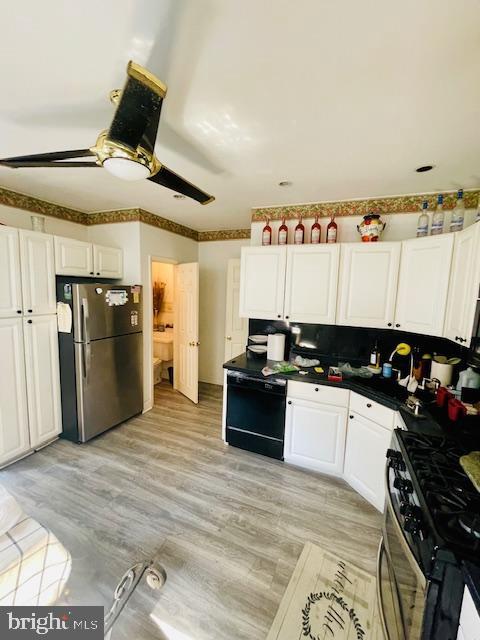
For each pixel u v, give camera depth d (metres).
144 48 1.04
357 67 1.10
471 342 1.53
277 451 2.57
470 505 1.02
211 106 1.36
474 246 1.60
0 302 2.31
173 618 1.36
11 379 2.42
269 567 1.62
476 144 1.65
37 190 2.67
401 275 2.33
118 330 3.06
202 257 4.61
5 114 1.48
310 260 2.63
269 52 1.04
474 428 1.59
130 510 2.00
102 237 3.46
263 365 2.73
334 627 1.35
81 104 1.40
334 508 2.07
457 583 0.82
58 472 2.39
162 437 2.99
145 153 1.13
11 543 1.12
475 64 1.06
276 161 1.92
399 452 1.40
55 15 0.92
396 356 2.60
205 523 1.91
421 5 0.85
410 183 2.26
